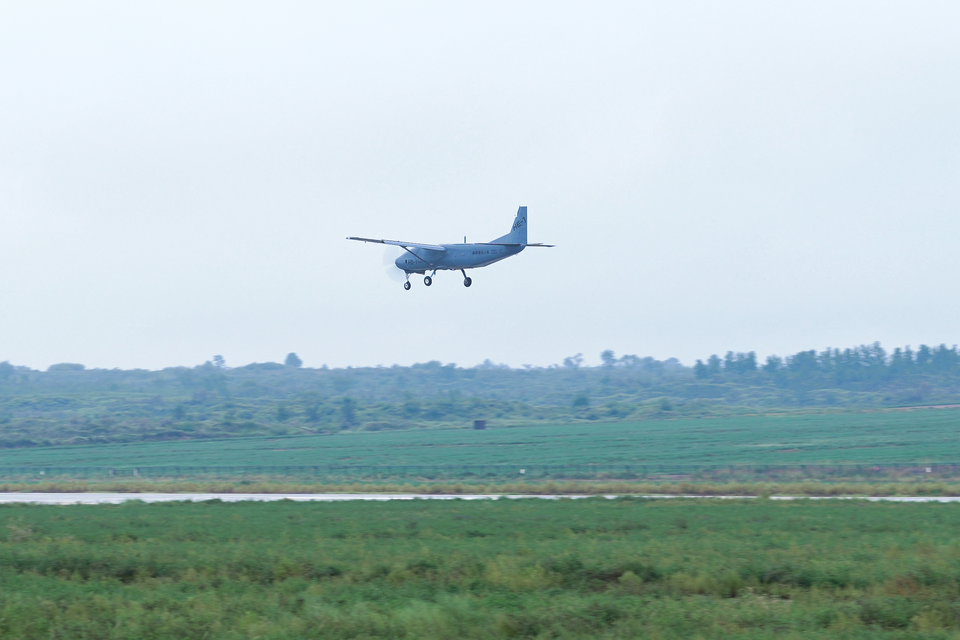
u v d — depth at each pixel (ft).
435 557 389.19
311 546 442.91
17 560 402.72
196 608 301.02
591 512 600.39
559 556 384.06
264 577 363.35
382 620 277.23
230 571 370.73
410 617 277.03
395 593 327.47
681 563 364.99
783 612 291.99
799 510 601.21
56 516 606.55
